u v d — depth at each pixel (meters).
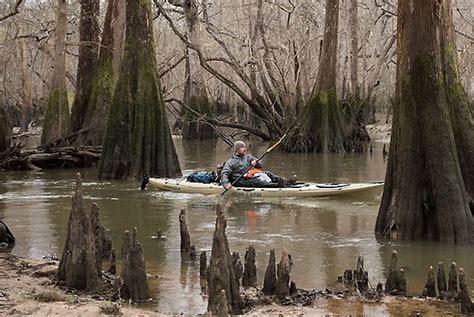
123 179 22.09
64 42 30.33
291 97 42.28
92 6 32.62
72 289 9.11
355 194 17.70
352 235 12.84
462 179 12.27
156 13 42.19
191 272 10.26
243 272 9.70
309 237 12.71
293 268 10.45
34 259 11.06
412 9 12.30
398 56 12.63
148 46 22.70
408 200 12.32
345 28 50.97
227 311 7.66
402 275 9.11
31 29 55.81
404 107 12.41
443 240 12.05
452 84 12.74
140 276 8.88
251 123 51.03
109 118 22.45
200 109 45.72
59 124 29.55
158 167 22.25
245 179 18.08
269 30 50.59
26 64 58.47
